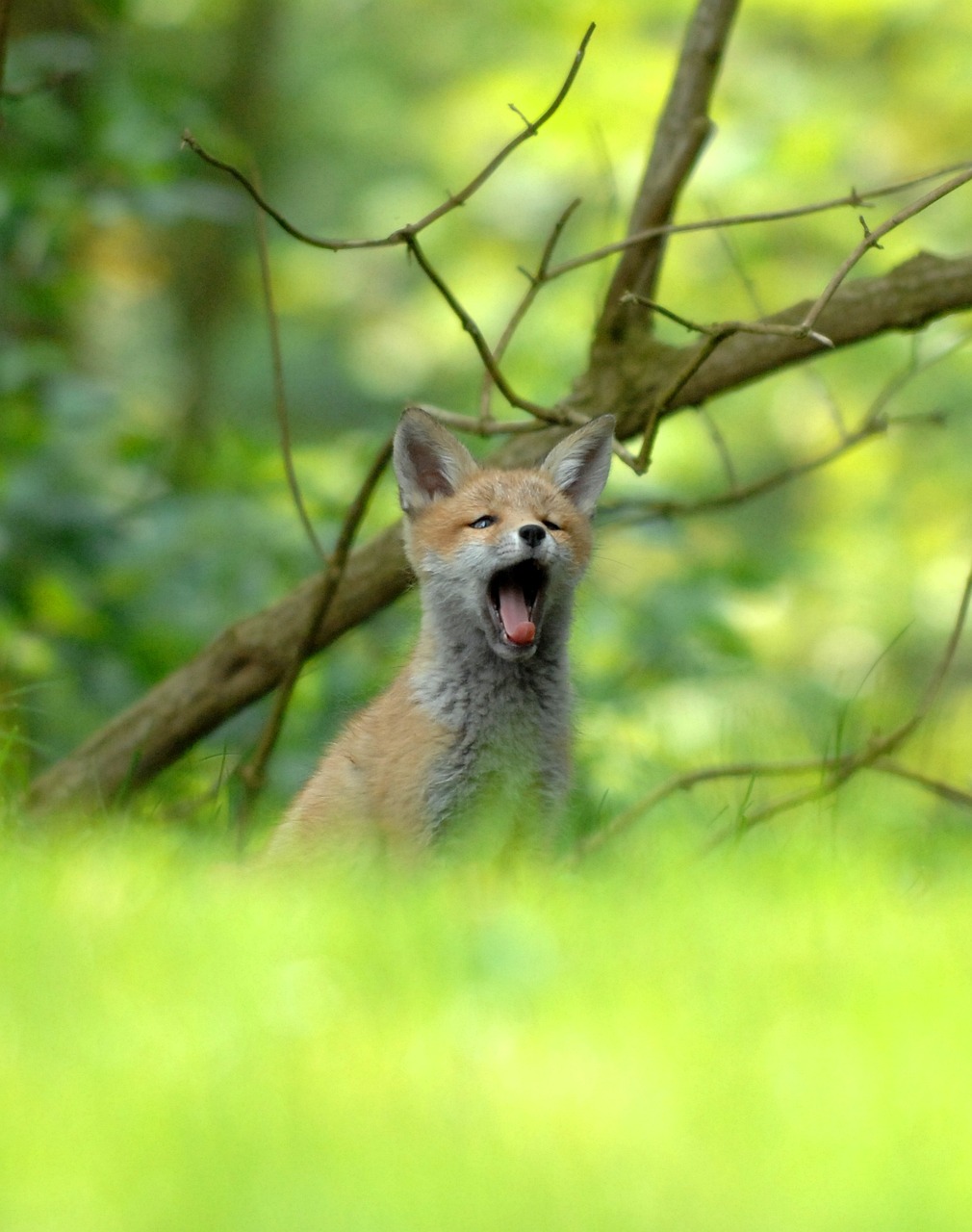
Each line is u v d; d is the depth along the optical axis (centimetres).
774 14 2747
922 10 2673
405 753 949
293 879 830
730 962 625
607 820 1166
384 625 1523
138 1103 450
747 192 2470
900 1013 556
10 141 1470
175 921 646
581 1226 378
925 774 1244
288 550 1514
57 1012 529
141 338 3172
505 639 953
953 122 2819
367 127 3322
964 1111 465
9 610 1468
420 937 625
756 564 1580
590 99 2403
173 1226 370
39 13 1809
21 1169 403
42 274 1557
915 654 3158
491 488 1040
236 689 1226
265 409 3566
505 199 3020
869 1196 400
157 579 1534
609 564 2141
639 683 1594
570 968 598
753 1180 408
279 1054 495
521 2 2561
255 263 3144
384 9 3300
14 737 1127
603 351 1176
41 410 1502
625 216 2636
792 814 1245
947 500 3048
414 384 3338
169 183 1472
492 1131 437
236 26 3022
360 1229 370
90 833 916
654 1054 509
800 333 902
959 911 759
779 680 1716
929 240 2672
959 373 2905
